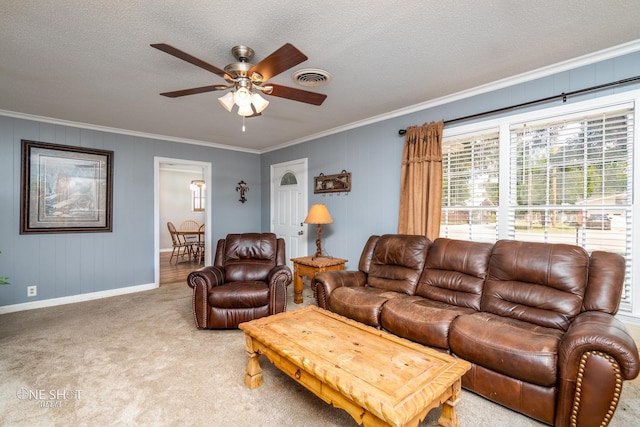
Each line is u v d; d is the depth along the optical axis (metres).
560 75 2.50
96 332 2.95
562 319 1.98
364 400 1.27
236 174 5.66
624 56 2.23
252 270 3.43
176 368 2.27
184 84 2.77
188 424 1.69
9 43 2.09
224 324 2.94
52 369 2.25
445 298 2.55
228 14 1.80
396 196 3.66
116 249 4.37
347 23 1.90
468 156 3.11
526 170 2.73
